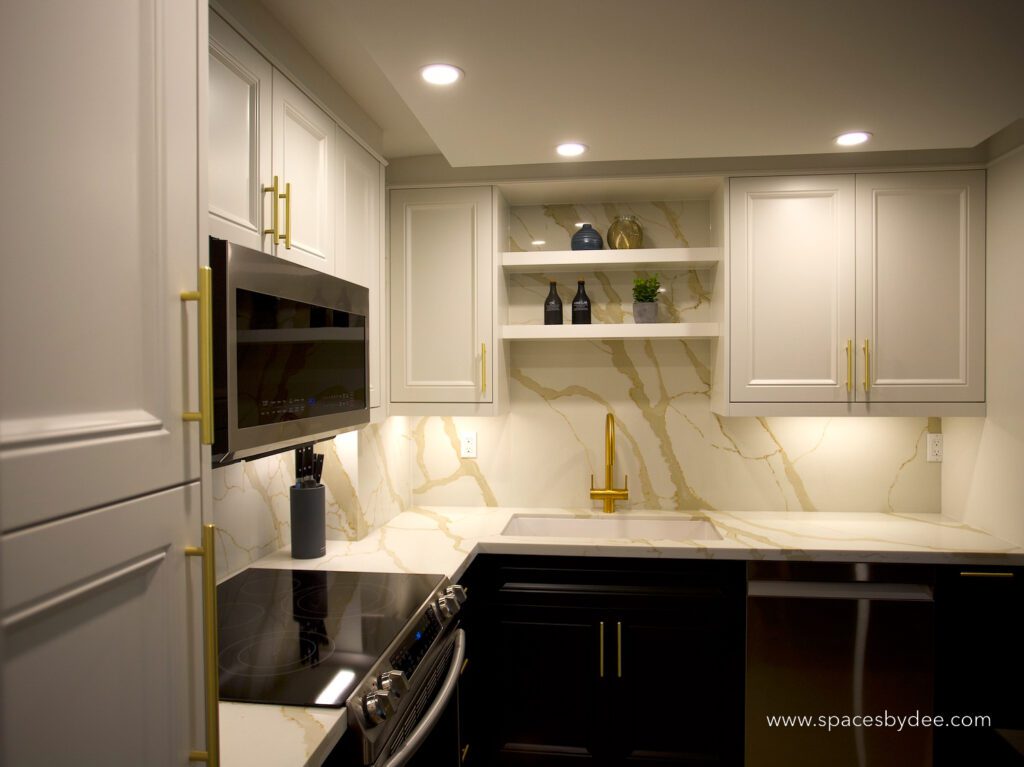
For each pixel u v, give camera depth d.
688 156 2.25
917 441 2.73
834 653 2.18
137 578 0.72
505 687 2.33
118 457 0.69
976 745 2.15
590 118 1.92
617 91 1.74
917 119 1.94
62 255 0.62
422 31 1.42
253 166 1.52
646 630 2.27
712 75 1.65
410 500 2.92
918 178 2.41
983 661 2.16
